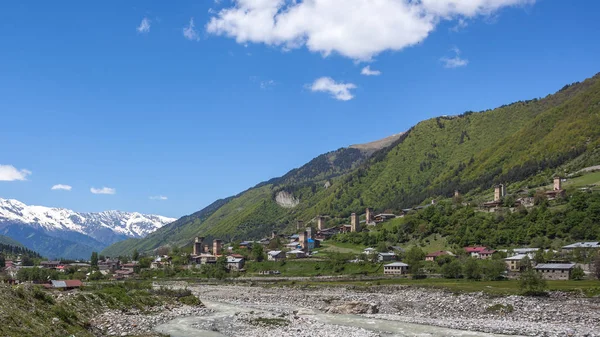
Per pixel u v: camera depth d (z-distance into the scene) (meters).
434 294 168.12
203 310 158.62
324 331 118.69
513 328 116.25
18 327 88.56
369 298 172.88
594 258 185.50
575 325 117.38
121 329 115.00
